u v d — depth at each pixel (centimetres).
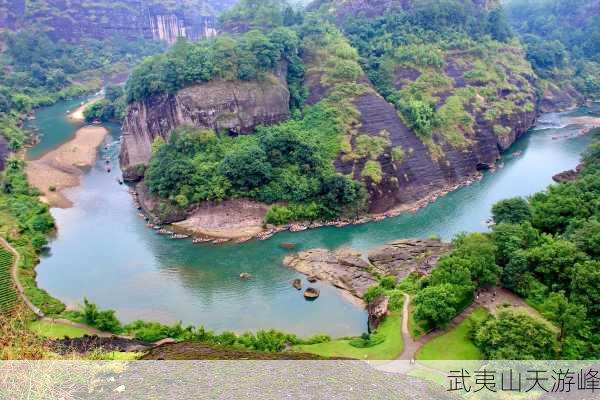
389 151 9862
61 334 5441
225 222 8631
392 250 7625
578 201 6931
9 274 6706
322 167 9250
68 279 7094
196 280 7094
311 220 8800
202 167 9012
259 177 8794
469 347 4847
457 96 12000
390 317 5656
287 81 11275
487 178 10750
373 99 10806
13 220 8331
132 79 11044
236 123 9950
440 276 5556
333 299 6588
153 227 8706
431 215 9044
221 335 5281
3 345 3391
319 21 13450
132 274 7250
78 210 9512
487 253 5775
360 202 8988
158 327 5481
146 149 10975
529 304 5422
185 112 9838
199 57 10356
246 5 14575
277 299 6600
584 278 4900
